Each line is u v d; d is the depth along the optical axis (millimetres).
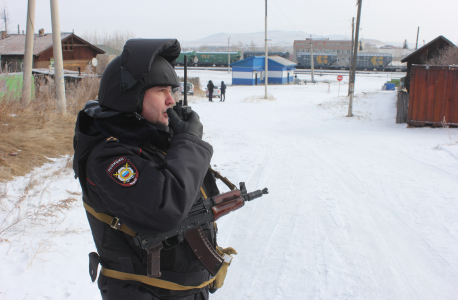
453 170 8719
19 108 9352
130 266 1439
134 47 1387
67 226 4855
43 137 8406
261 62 54375
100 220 1452
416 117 16719
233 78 52969
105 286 1492
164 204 1264
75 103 12062
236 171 8961
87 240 4527
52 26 10609
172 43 1453
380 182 7867
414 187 7410
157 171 1299
